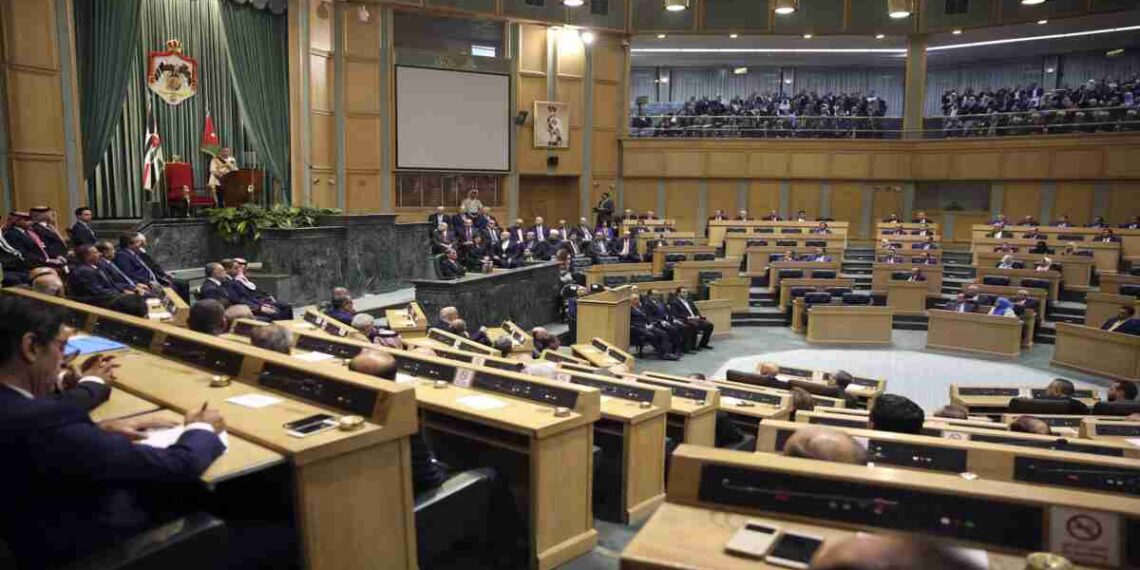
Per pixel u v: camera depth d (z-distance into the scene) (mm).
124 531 2375
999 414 7445
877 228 23125
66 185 12320
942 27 22797
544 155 22312
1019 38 23781
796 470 2229
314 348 5727
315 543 2805
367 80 18875
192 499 3045
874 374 12953
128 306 5434
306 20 17141
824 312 15430
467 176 21125
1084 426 5469
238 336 6332
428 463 3688
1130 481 2869
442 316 9258
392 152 19438
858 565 1011
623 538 4738
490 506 4426
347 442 2857
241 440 2852
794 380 7918
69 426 2217
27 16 11688
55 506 2221
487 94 20891
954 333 14852
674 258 18734
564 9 21969
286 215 13117
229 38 15359
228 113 15570
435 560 4352
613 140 23859
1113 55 24688
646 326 14023
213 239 12781
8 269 8914
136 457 2293
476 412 4332
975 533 2045
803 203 24781
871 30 23250
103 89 12898
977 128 23641
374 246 14055
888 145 24219
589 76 23016
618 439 5188
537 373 5535
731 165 24547
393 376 3602
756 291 18656
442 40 21406
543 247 18391
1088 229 20094
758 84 29297
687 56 27594
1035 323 15773
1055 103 22969
